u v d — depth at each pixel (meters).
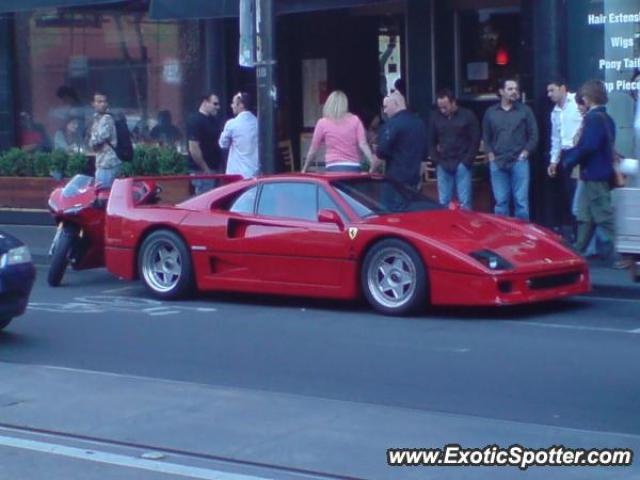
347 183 13.39
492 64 18.64
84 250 15.48
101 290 15.20
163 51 21.61
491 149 16.70
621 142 16.53
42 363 10.91
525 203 16.75
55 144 22.88
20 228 21.17
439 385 9.78
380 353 11.04
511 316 12.71
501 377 10.01
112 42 22.14
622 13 16.58
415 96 19.22
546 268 12.47
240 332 12.20
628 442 8.02
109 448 8.20
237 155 17.30
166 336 12.05
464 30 18.86
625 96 16.61
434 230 12.62
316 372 10.34
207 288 13.84
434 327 12.17
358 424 8.56
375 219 12.86
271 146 16.14
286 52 20.98
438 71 19.02
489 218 13.39
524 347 11.16
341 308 13.38
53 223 21.31
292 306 13.62
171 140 21.67
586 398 9.26
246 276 13.53
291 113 21.08
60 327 12.62
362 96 20.42
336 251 12.88
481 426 8.47
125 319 13.04
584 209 15.12
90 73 22.41
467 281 12.21
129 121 22.09
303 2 17.19
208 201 13.96
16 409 9.20
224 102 20.66
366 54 20.33
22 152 21.95
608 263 15.18
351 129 15.81
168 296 14.14
